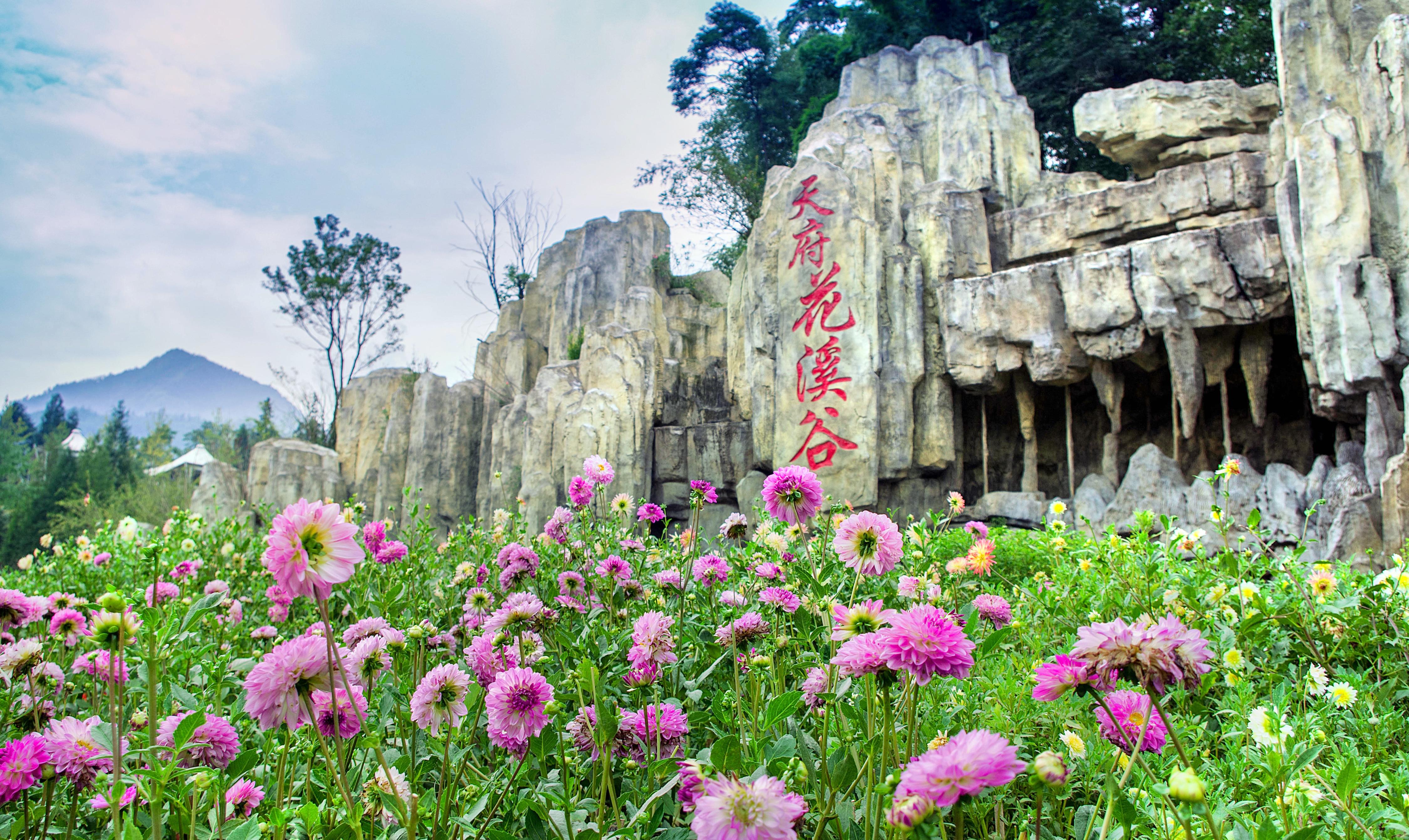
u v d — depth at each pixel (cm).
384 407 1753
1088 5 1639
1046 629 379
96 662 249
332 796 194
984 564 336
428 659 293
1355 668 328
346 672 212
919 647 148
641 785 208
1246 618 310
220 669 255
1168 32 1614
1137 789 193
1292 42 966
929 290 1174
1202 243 964
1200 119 1112
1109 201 1092
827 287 1167
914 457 1142
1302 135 909
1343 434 934
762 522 464
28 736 179
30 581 644
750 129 2183
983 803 189
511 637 233
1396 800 198
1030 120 1287
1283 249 921
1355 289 850
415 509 561
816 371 1152
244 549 579
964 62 1336
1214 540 896
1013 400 1268
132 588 537
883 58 1406
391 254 2475
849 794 197
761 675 236
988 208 1244
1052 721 261
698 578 336
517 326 1881
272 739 222
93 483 2852
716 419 1498
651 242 1797
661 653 209
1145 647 136
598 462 440
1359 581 364
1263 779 206
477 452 1614
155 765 154
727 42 2142
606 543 427
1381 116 877
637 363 1398
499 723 178
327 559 153
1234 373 1086
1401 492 769
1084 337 1038
